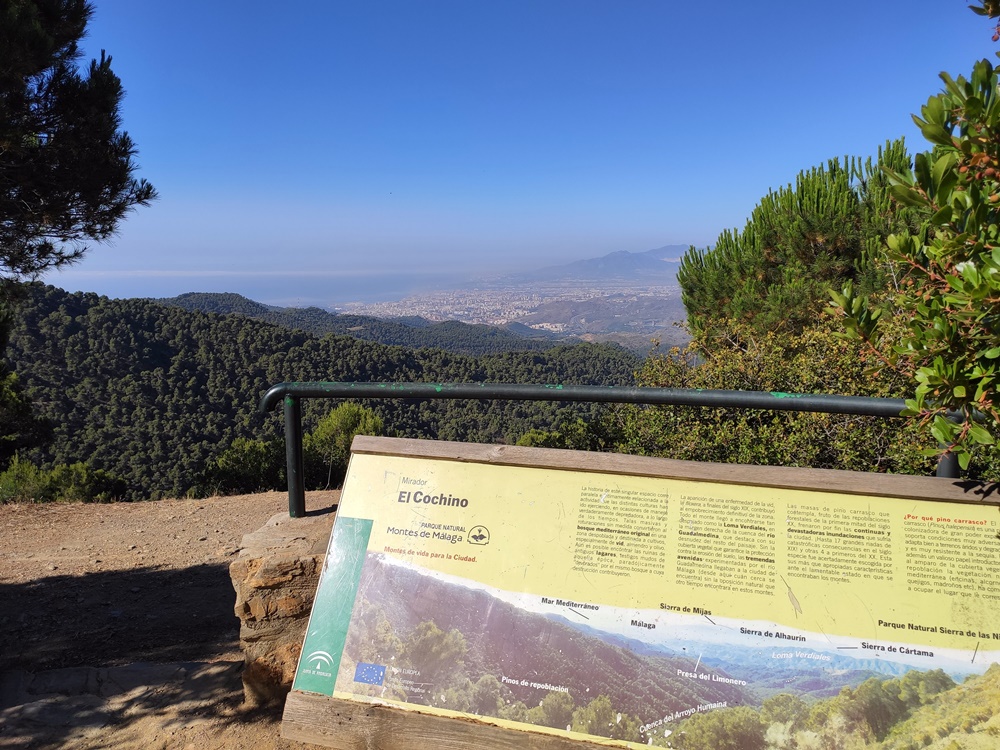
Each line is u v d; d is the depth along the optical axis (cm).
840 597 175
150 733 246
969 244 146
